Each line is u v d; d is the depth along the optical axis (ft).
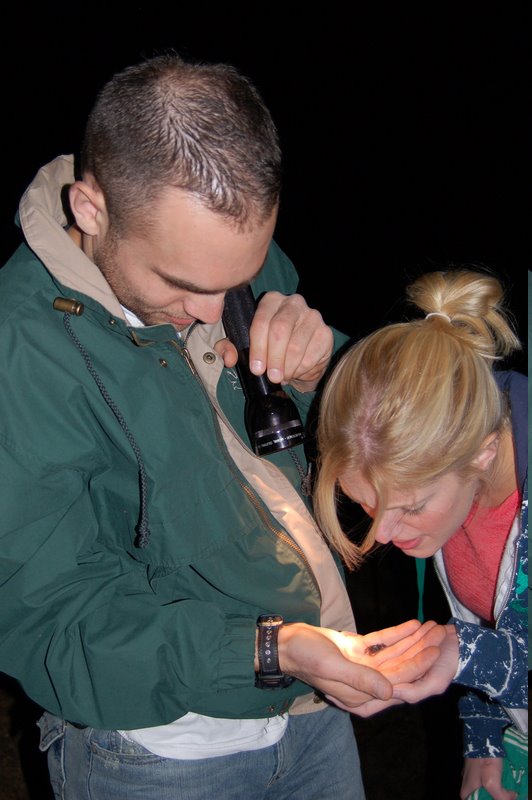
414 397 3.58
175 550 3.87
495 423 3.76
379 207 13.37
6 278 3.80
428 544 4.00
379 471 3.65
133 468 3.87
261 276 4.76
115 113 3.42
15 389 3.58
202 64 3.53
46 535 3.76
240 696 4.06
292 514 4.11
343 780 4.74
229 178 3.28
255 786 4.42
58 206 3.95
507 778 4.67
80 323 3.66
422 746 7.41
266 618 4.00
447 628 4.07
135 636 3.81
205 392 3.89
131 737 4.12
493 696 4.01
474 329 3.85
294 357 4.05
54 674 3.82
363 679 3.71
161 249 3.39
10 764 7.27
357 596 8.28
